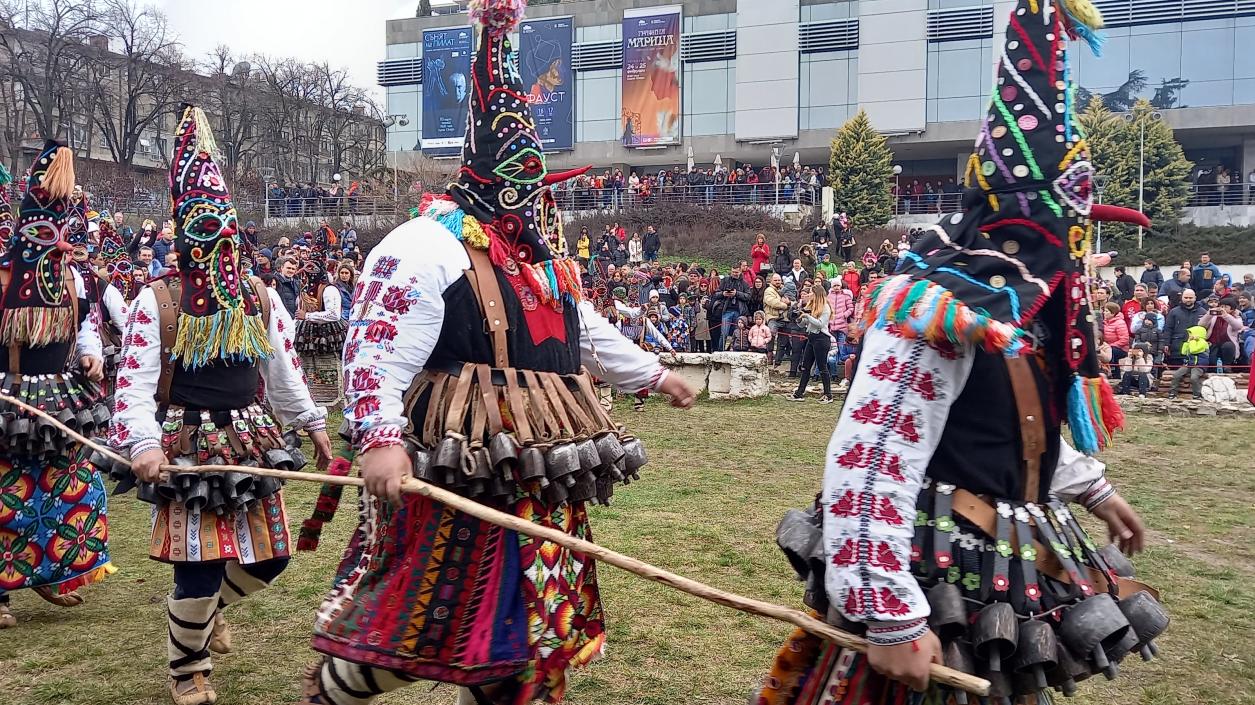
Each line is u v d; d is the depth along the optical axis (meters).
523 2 2.71
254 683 3.99
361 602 2.49
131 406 3.68
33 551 4.79
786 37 48.19
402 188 40.03
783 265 26.08
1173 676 4.19
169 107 53.28
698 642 4.46
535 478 2.48
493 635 2.45
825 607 2.24
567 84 51.94
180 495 3.70
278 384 4.11
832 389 16.00
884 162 40.44
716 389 15.05
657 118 50.50
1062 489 2.53
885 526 1.98
